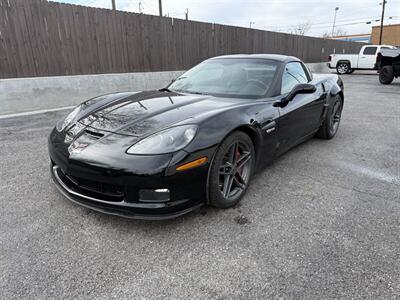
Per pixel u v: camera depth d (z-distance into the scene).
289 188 2.82
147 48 8.35
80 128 2.33
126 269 1.75
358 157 3.68
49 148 2.43
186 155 1.98
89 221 2.21
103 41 7.34
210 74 3.33
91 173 2.01
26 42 6.05
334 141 4.37
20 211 2.33
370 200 2.61
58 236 2.04
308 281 1.67
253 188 2.82
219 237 2.06
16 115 5.60
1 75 5.83
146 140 2.01
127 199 1.98
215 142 2.12
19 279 1.65
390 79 11.75
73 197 2.19
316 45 17.17
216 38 10.35
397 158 3.65
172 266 1.78
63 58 6.67
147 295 1.56
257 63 3.34
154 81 8.48
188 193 2.05
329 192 2.75
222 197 2.31
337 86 4.36
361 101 7.91
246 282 1.66
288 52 14.82
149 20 8.23
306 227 2.19
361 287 1.63
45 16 6.24
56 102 6.39
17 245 1.93
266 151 2.77
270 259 1.85
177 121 2.17
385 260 1.84
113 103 2.72
